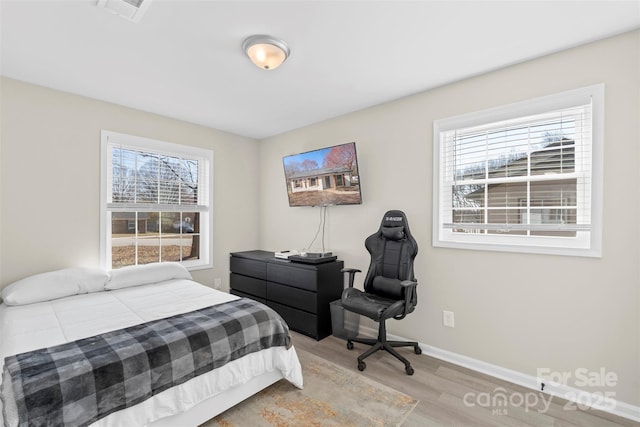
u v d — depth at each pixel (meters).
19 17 1.69
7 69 2.32
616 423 1.81
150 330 1.72
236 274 3.91
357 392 2.10
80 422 1.27
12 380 1.25
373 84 2.59
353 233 3.30
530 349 2.20
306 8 1.63
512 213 2.35
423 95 2.75
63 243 2.73
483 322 2.41
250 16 1.70
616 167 1.88
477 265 2.45
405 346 2.70
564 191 2.14
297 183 3.66
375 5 1.61
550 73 2.11
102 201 2.94
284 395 2.06
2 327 1.85
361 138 3.20
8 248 2.47
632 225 1.84
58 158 2.70
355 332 3.03
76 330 1.78
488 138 2.46
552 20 1.73
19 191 2.51
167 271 3.03
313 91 2.74
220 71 2.35
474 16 1.70
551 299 2.12
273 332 2.06
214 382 1.72
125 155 3.15
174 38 1.91
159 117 3.36
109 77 2.45
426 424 1.78
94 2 1.58
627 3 1.58
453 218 2.65
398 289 2.58
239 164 4.15
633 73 1.83
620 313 1.89
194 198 3.73
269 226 4.27
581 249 2.00
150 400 1.49
